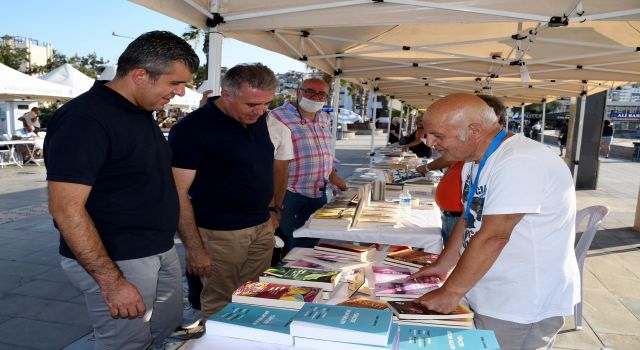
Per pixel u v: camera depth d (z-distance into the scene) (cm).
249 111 215
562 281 158
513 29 440
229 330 128
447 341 125
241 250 240
